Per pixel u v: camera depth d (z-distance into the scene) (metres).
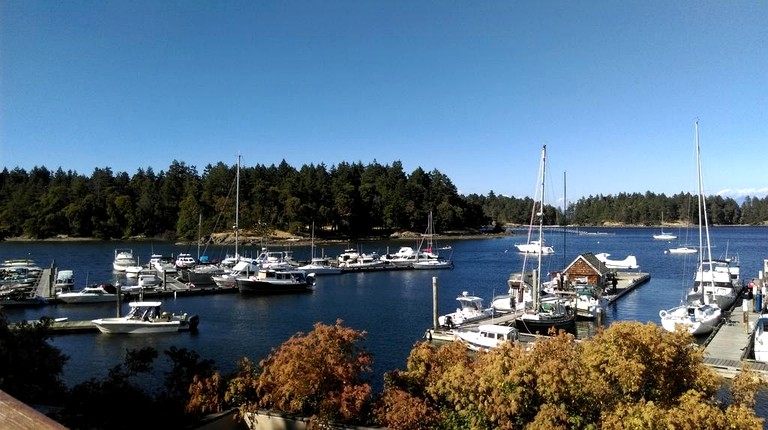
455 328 40.72
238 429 16.77
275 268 75.75
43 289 59.94
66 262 100.38
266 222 154.00
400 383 16.86
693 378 14.27
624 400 13.70
